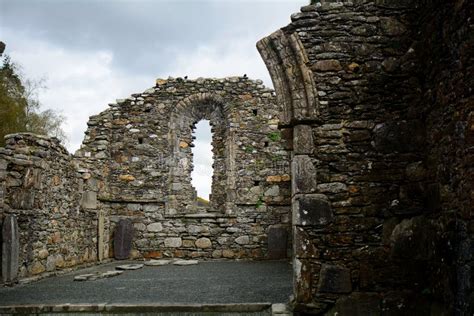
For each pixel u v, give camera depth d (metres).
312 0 6.08
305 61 4.82
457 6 3.73
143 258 11.53
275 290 6.14
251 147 12.01
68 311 5.01
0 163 7.04
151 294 5.88
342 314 4.42
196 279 7.55
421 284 4.41
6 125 13.48
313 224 4.56
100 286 6.75
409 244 4.47
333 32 4.86
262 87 12.30
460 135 3.67
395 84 4.73
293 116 4.76
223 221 11.63
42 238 8.00
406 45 4.79
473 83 3.45
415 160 4.59
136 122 12.14
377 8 4.86
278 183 11.76
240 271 8.77
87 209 10.16
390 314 4.38
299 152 4.69
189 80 12.42
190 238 11.63
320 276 4.50
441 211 4.11
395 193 4.57
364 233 4.53
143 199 11.78
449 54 3.91
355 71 4.79
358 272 4.48
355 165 4.64
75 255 9.44
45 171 8.12
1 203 6.96
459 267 3.67
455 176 3.78
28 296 5.82
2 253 6.81
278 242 11.37
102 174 11.26
